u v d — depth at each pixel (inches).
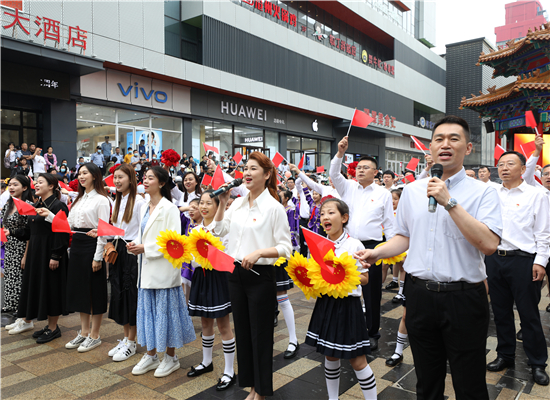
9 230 175.2
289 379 125.2
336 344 99.3
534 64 389.7
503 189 138.9
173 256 118.6
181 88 601.6
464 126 79.5
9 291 183.0
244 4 689.6
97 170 157.3
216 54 621.3
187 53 620.4
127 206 145.1
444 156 79.3
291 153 826.8
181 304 133.0
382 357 142.6
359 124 155.7
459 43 1269.7
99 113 518.6
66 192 248.7
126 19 501.7
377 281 150.9
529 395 114.3
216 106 654.5
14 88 419.8
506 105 416.8
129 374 129.6
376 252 86.7
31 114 461.1
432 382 83.5
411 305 84.0
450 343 78.5
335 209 107.5
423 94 1186.0
